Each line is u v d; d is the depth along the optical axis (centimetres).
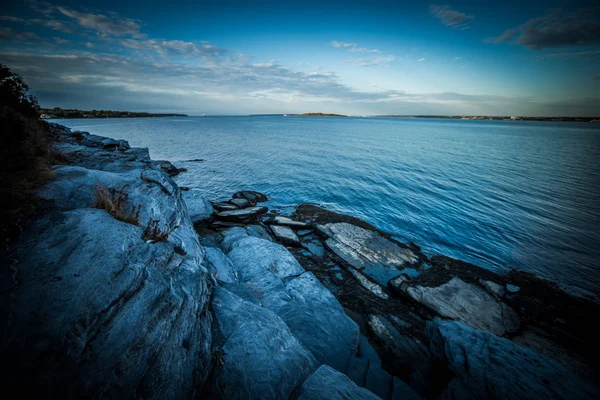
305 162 4866
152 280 538
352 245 1822
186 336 552
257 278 1177
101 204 654
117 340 415
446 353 893
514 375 755
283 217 2242
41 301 387
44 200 585
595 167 4894
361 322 1146
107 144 3019
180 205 1077
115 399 374
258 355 645
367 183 3578
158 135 9144
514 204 2922
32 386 316
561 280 1591
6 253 428
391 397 778
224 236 1700
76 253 479
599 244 2069
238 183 3522
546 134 14250
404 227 2297
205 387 552
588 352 1070
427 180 3778
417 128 17062
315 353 852
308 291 1191
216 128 13700
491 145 8075
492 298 1364
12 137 698
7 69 1177
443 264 1694
